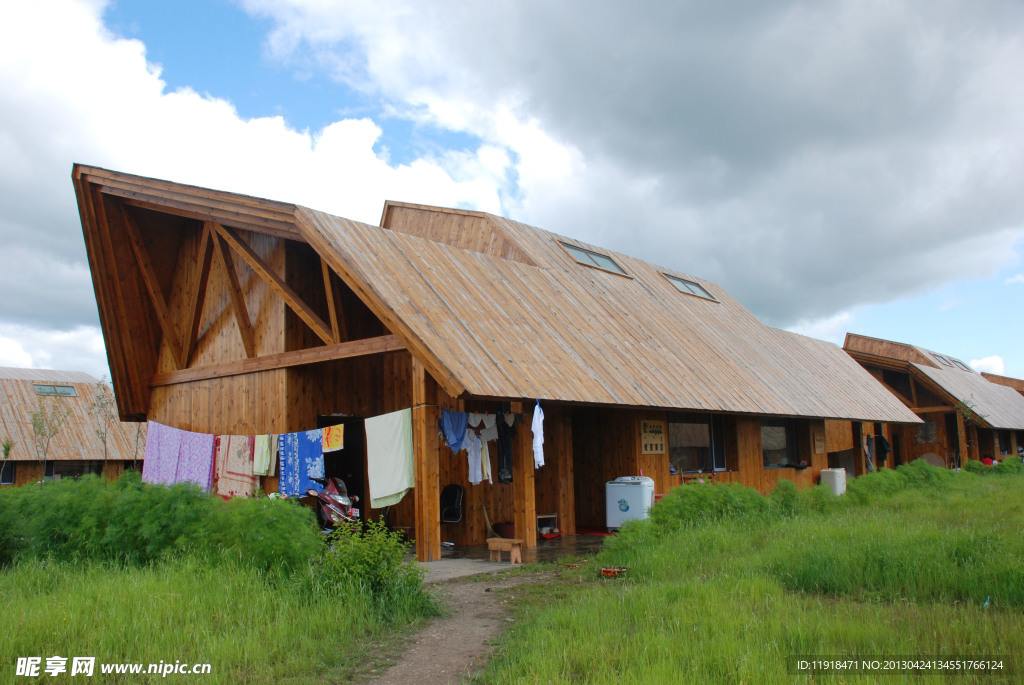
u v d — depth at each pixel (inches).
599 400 453.1
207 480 494.0
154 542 298.0
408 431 403.9
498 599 295.9
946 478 740.0
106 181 537.6
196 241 581.6
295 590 254.7
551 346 490.6
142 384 601.9
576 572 352.2
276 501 300.4
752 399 651.5
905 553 287.3
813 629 210.1
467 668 201.6
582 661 189.6
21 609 216.2
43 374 1195.9
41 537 308.5
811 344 1045.8
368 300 403.2
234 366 517.7
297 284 506.6
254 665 191.8
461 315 443.5
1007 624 210.2
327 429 433.4
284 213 451.5
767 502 478.9
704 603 242.5
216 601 232.7
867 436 1016.2
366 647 220.8
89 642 192.2
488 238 709.9
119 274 577.3
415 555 414.0
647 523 407.8
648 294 776.9
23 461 936.9
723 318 882.8
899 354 1370.6
